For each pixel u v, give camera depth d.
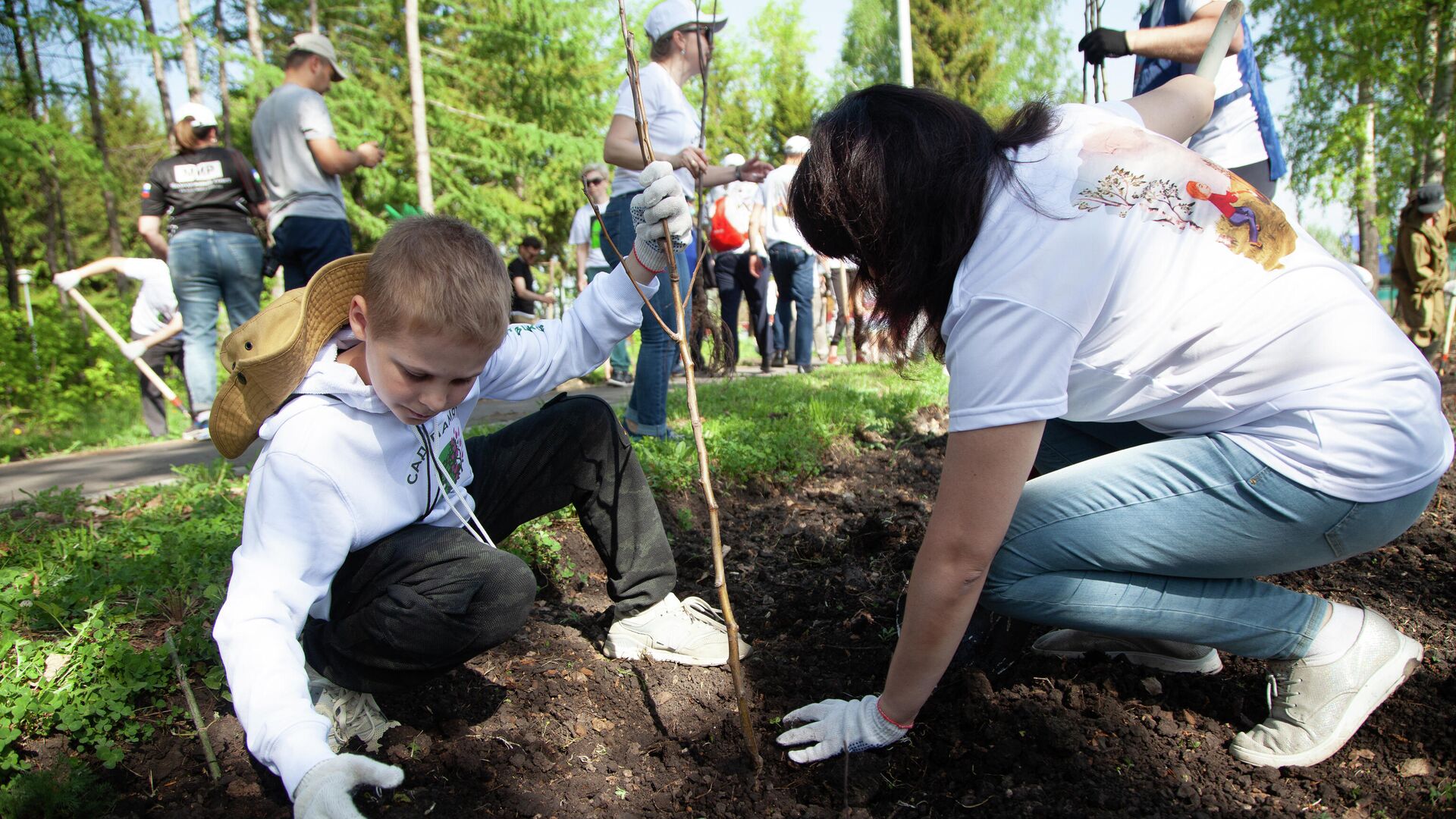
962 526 1.72
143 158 27.28
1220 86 3.71
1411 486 1.79
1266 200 1.86
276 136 5.34
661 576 2.50
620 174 4.31
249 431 1.84
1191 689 2.33
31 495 4.01
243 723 1.59
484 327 1.64
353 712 2.09
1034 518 1.97
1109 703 2.28
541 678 2.43
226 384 1.79
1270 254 1.79
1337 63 16.30
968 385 1.68
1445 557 3.16
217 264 6.29
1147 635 2.04
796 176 1.82
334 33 19.27
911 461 4.89
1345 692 1.97
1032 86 33.56
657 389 4.47
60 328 11.23
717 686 2.44
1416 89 16.00
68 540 3.21
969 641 2.47
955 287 1.72
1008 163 1.74
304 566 1.75
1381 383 1.75
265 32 19.02
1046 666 2.44
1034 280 1.64
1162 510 1.88
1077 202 1.71
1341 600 2.86
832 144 1.76
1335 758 2.09
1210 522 1.86
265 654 1.62
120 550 3.07
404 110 17.70
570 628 2.75
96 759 2.04
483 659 2.51
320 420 1.74
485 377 2.11
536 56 19.27
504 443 2.30
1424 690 2.30
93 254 30.28
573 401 2.34
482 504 2.29
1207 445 1.85
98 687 2.16
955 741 2.17
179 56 14.76
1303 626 1.97
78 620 2.51
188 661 2.33
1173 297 1.74
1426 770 2.04
